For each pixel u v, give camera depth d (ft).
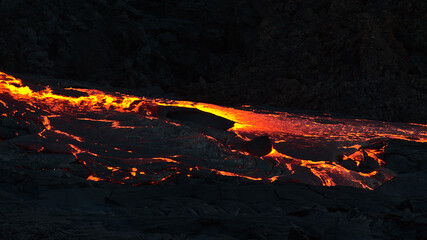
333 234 21.17
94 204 26.11
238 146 41.65
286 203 27.04
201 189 28.43
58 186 27.73
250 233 20.47
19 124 37.68
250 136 45.80
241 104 87.10
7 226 20.27
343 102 79.30
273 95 86.58
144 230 21.70
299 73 88.63
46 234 19.69
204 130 43.45
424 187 34.06
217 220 22.39
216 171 34.73
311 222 22.48
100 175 31.91
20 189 27.04
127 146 37.70
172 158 35.96
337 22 92.12
